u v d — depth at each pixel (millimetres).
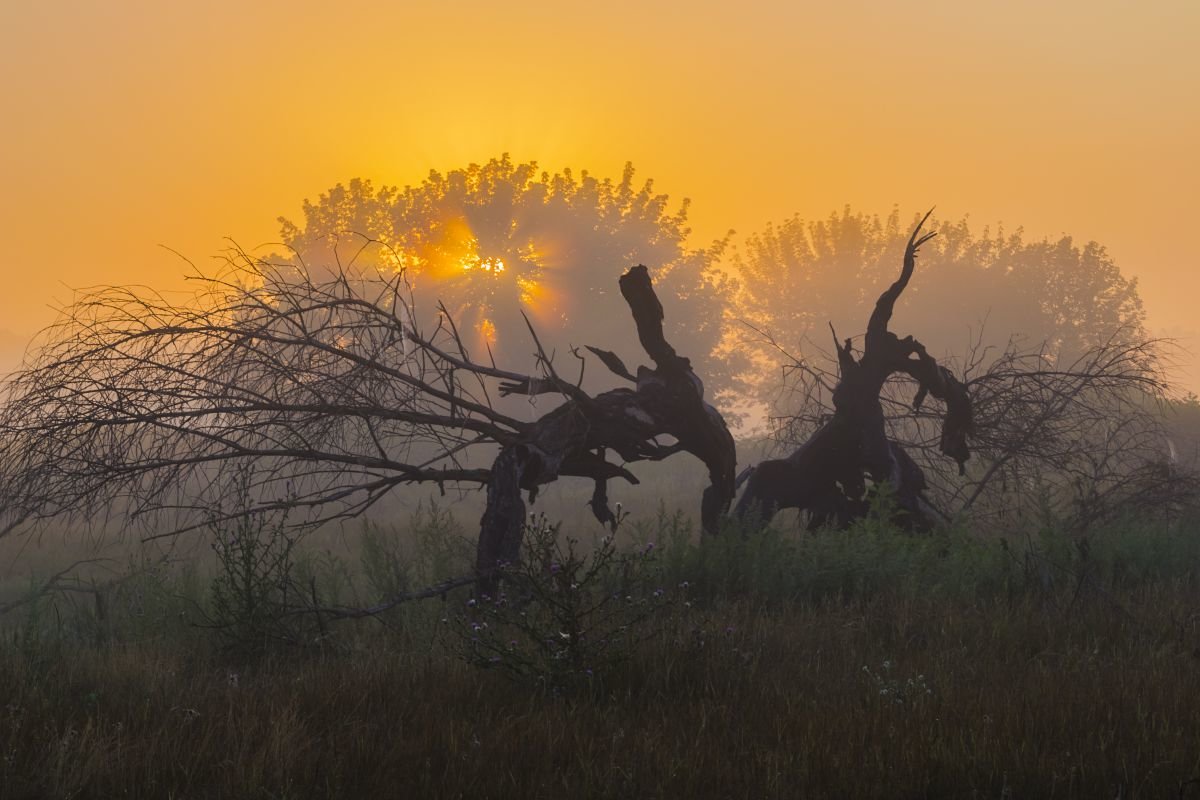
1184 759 8781
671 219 74250
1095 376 28000
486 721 10625
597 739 10125
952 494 28766
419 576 20016
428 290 65000
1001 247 99812
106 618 18484
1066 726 9914
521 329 67188
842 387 24703
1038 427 28109
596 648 12711
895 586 18812
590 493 46531
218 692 12383
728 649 13469
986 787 8602
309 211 70250
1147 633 15086
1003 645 14500
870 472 24969
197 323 18828
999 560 19781
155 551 28562
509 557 18297
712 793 8727
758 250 100688
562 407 20250
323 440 19766
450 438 20516
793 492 24859
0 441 17531
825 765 8945
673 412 21422
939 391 24875
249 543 16828
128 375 18328
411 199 67812
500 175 69125
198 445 18859
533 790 8672
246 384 19453
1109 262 96812
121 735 10070
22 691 11750
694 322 74812
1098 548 21406
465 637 13977
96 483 18172
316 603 16969
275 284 19891
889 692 11359
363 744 9609
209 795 8805
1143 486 27750
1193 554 21859
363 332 20172
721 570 19312
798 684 12219
